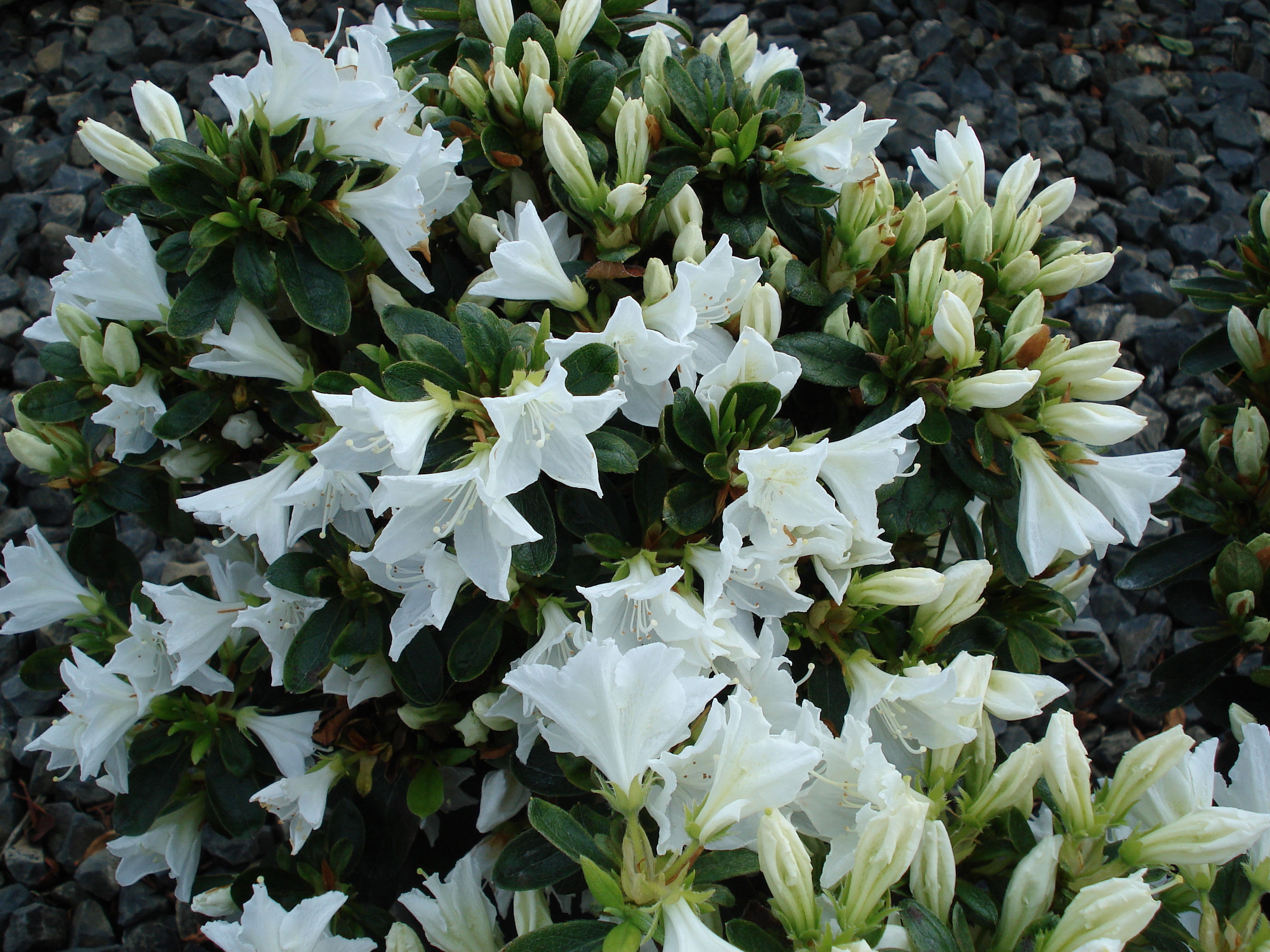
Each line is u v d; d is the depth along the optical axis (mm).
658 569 397
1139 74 1150
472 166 472
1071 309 978
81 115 1026
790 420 469
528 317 448
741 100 458
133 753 456
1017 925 353
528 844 394
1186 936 368
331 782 451
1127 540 843
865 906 333
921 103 1090
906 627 466
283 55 393
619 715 340
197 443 467
